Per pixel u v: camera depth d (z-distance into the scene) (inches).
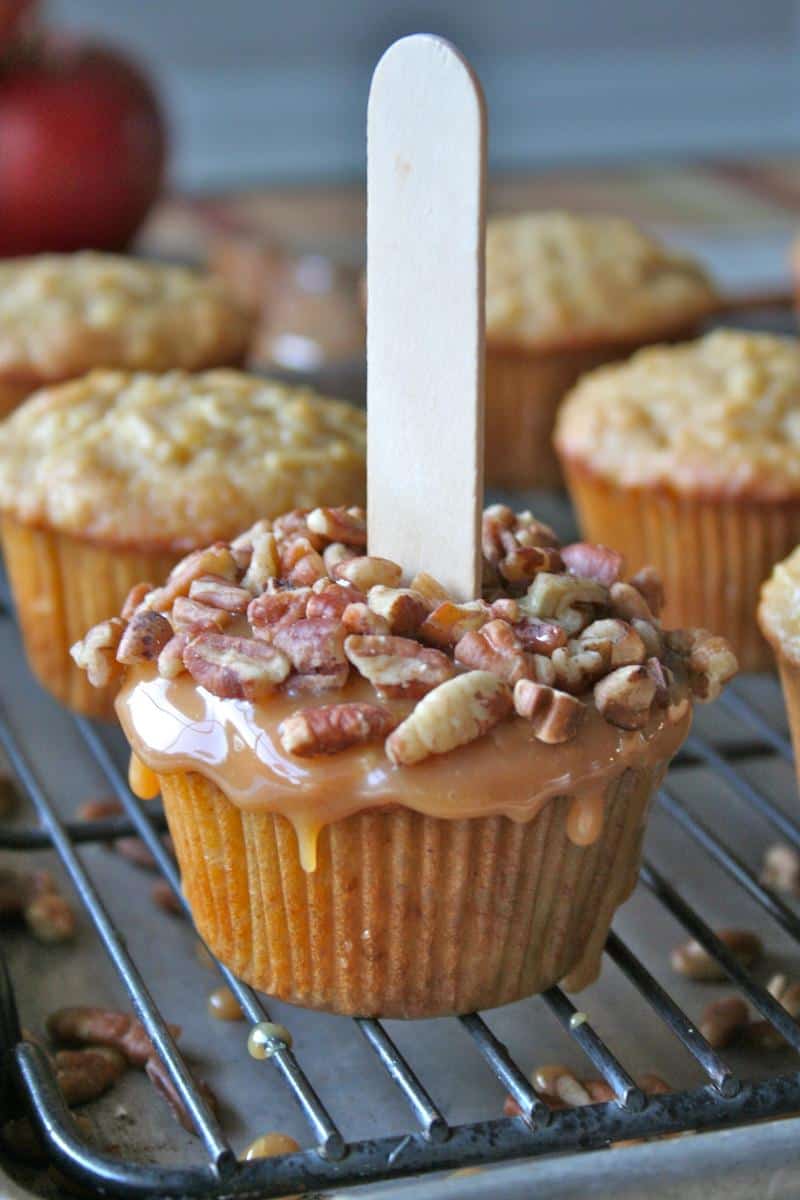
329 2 52.1
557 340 24.9
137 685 16.7
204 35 51.6
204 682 16.4
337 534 17.3
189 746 16.3
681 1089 17.0
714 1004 17.6
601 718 16.3
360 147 52.4
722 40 55.1
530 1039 17.6
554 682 16.3
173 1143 16.7
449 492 16.7
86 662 17.0
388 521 17.1
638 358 23.3
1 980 16.2
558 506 25.5
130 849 19.2
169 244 39.0
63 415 20.7
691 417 21.8
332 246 38.5
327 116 52.6
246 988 17.1
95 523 19.8
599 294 25.3
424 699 16.0
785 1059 17.3
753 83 55.2
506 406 25.5
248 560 17.3
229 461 20.1
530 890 16.6
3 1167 15.7
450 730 16.0
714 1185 15.0
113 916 18.7
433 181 16.3
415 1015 16.9
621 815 16.8
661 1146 15.1
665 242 39.2
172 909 18.7
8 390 23.8
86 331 23.7
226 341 24.3
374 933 16.6
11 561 20.8
